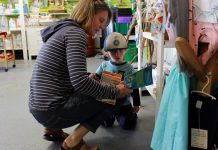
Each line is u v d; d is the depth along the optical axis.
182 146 1.11
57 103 1.36
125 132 1.86
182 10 1.11
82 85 1.26
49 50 1.34
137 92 1.96
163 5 1.32
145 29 2.31
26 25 5.46
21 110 2.36
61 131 1.75
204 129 1.15
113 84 1.51
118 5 5.57
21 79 3.57
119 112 1.94
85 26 1.37
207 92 1.17
